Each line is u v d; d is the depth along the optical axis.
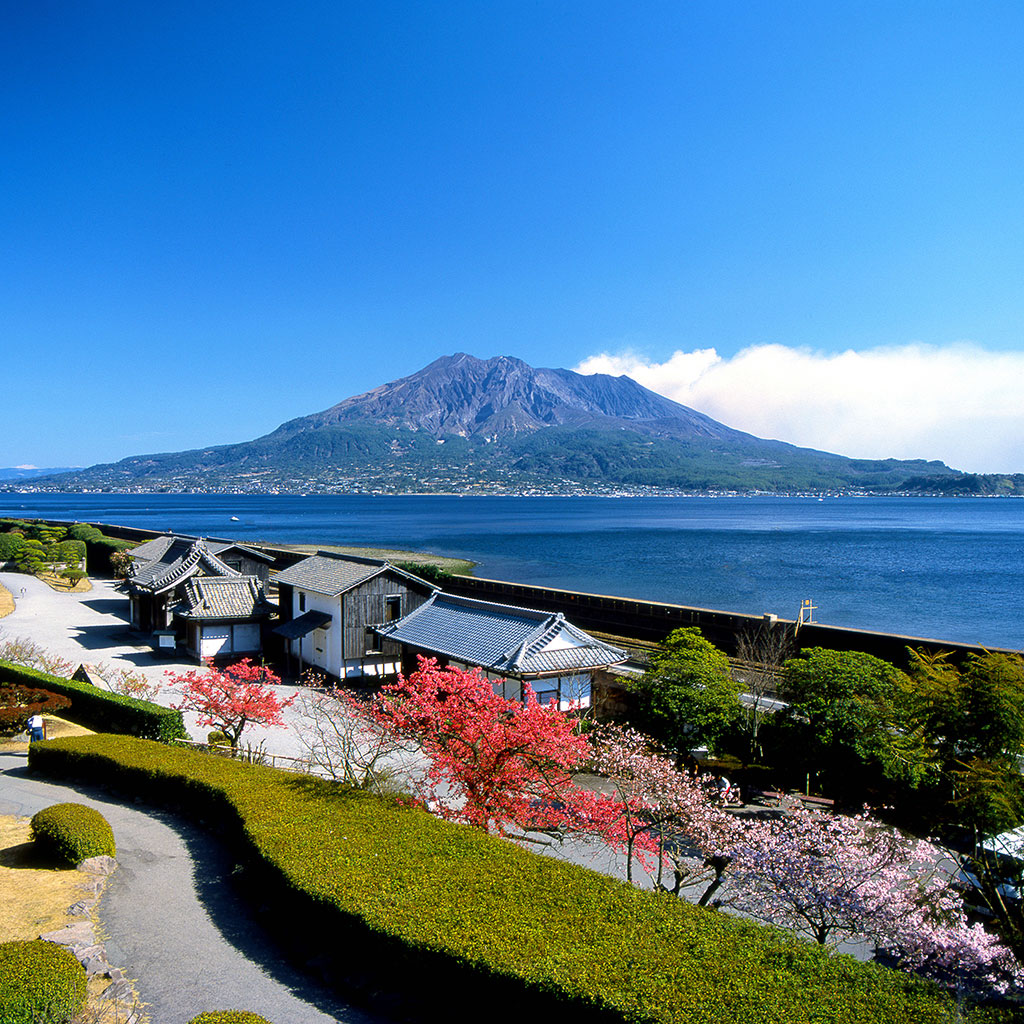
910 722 20.89
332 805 15.02
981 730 18.33
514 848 12.91
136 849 15.34
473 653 28.14
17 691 25.55
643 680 25.34
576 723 19.88
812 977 9.04
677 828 17.59
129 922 12.32
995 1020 8.80
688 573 93.25
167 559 49.47
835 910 13.48
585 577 89.31
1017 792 15.38
